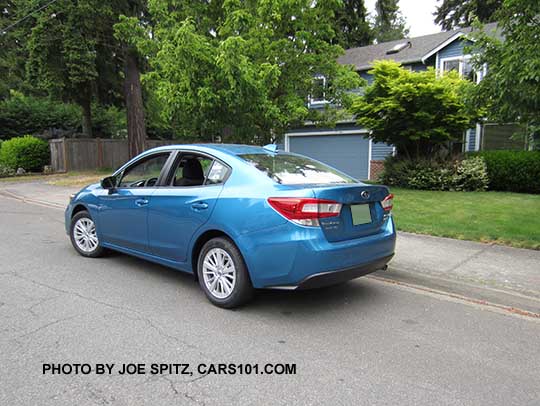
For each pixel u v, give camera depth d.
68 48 17.56
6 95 27.34
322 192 3.64
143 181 5.18
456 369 3.03
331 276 3.66
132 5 17.78
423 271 5.20
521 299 4.38
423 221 8.07
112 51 20.00
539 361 3.17
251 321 3.80
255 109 8.95
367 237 4.04
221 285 4.08
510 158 12.80
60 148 21.16
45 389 2.67
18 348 3.20
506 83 5.61
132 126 19.06
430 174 13.29
